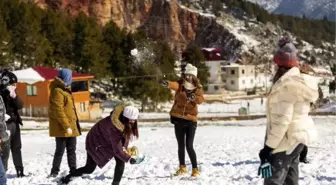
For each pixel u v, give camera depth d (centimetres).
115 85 7431
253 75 11438
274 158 503
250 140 1888
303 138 493
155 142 1819
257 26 16475
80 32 7106
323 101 5341
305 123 498
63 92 877
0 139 736
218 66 10406
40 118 3894
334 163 997
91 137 755
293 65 507
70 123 884
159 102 6581
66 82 881
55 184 812
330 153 1221
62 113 867
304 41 17775
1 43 6156
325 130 2297
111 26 7606
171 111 864
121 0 14088
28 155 1495
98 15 12962
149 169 957
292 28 18638
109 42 7294
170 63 6956
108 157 748
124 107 735
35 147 1792
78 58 7031
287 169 505
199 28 15438
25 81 4094
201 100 852
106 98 6825
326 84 8438
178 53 14675
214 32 15275
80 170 802
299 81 489
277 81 495
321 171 898
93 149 750
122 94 6538
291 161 509
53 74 4234
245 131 2556
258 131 2548
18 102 884
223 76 11150
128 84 6372
